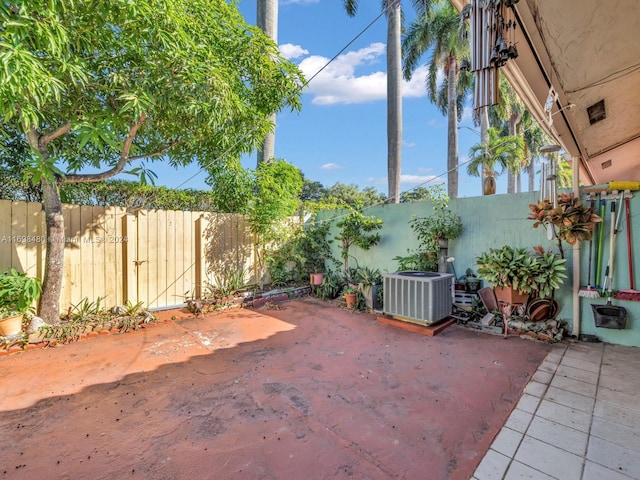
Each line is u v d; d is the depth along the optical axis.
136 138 5.00
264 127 5.21
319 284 6.86
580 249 4.06
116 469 1.88
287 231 7.01
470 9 1.62
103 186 5.51
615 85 2.71
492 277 4.34
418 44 14.16
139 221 5.31
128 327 4.53
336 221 7.18
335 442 2.12
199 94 3.77
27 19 2.56
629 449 2.00
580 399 2.60
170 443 2.11
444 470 1.86
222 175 6.40
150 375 3.11
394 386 2.88
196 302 5.48
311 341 4.11
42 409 2.50
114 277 5.05
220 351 3.76
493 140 14.20
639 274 3.75
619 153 5.18
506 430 2.22
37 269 4.36
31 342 3.76
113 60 3.57
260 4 8.24
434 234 5.15
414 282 4.50
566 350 3.67
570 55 2.19
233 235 6.62
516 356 3.53
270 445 2.09
